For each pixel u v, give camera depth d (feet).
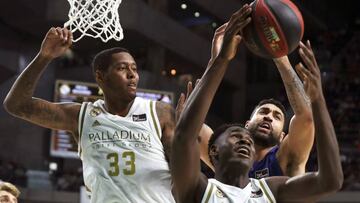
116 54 12.05
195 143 9.92
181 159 9.81
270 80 75.97
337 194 49.70
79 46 59.57
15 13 54.60
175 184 10.05
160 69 62.03
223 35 10.48
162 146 11.61
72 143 50.78
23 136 56.75
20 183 50.75
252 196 10.64
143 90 53.98
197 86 10.02
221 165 10.92
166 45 63.00
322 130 9.59
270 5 10.18
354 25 85.46
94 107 11.93
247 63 77.77
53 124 11.78
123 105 11.89
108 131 11.54
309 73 9.54
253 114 14.98
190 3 67.92
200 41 68.54
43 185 52.03
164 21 62.64
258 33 10.16
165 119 11.76
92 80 59.41
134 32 58.39
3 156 54.75
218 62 9.86
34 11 53.98
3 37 56.24
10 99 11.54
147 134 11.52
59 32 11.52
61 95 51.19
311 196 10.25
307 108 13.78
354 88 67.56
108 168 11.26
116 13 13.12
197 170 10.04
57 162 56.29
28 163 56.18
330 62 74.74
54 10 54.70
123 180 11.16
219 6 70.79
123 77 11.83
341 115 62.64
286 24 10.09
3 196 13.84
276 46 10.18
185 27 66.13
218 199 10.36
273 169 14.20
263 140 14.32
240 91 73.87
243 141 10.98
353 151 55.42
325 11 83.46
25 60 57.82
